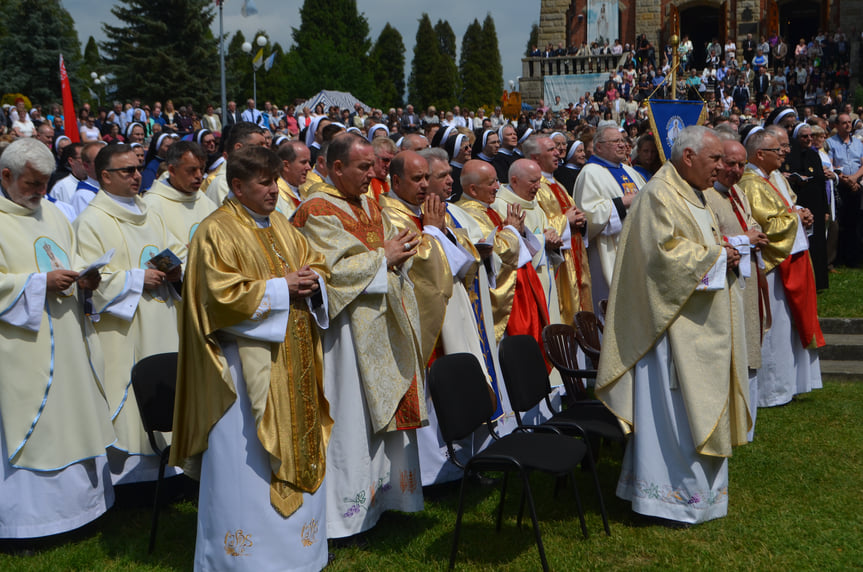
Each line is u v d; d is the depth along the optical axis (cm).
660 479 454
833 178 1015
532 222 661
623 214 700
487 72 8475
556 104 3203
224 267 374
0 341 426
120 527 471
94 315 481
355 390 428
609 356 465
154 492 504
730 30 3434
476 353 532
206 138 855
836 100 2631
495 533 455
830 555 423
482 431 543
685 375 444
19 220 442
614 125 745
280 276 392
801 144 901
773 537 443
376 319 431
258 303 370
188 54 4716
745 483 519
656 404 455
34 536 430
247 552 373
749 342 582
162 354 457
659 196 454
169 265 497
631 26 3516
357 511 428
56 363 438
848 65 2941
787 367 689
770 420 650
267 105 2603
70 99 1278
